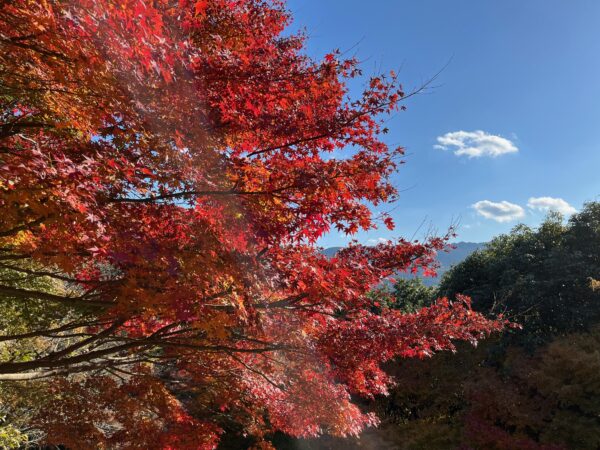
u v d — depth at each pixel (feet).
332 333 13.75
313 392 15.83
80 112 9.44
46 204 7.69
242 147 11.25
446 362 40.91
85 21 6.93
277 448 38.40
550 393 32.73
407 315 14.94
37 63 8.99
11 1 7.11
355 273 12.60
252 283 10.15
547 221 47.24
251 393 17.99
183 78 8.68
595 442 28.91
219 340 15.87
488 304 42.83
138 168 9.29
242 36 10.73
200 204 10.16
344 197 10.93
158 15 7.18
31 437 28.17
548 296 38.29
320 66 10.49
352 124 10.77
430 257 14.30
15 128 11.34
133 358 17.70
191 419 17.52
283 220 10.74
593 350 33.17
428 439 36.01
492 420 33.86
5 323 19.75
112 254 8.80
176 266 9.42
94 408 16.74
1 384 18.97
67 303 12.94
